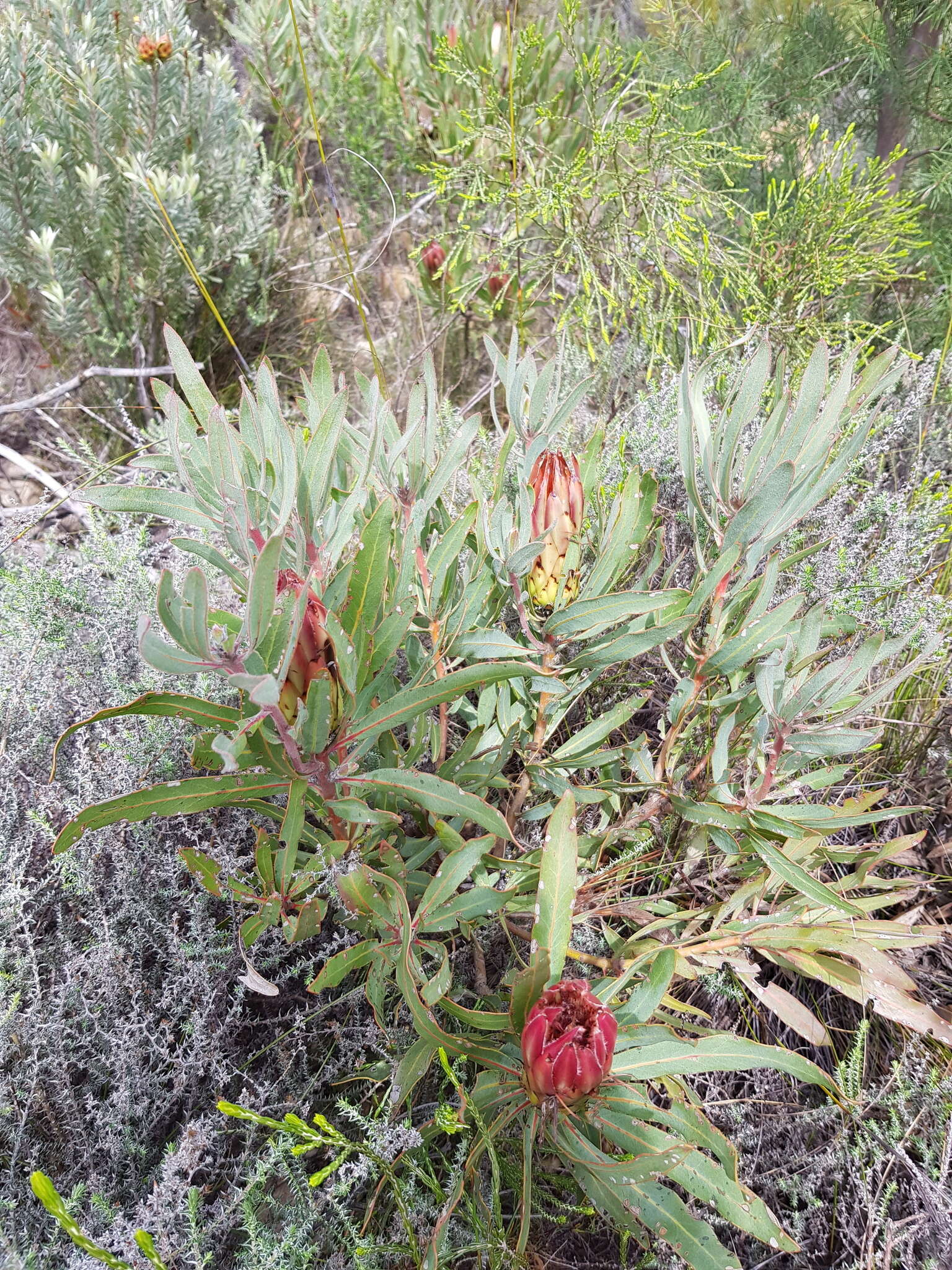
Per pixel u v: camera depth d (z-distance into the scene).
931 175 3.46
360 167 4.37
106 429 3.56
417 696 1.35
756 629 1.52
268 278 3.97
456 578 1.66
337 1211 1.44
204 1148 1.56
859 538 2.34
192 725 1.92
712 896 1.84
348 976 1.81
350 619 1.28
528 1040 1.25
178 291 3.57
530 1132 1.32
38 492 3.28
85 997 1.66
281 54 4.54
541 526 1.50
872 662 1.41
